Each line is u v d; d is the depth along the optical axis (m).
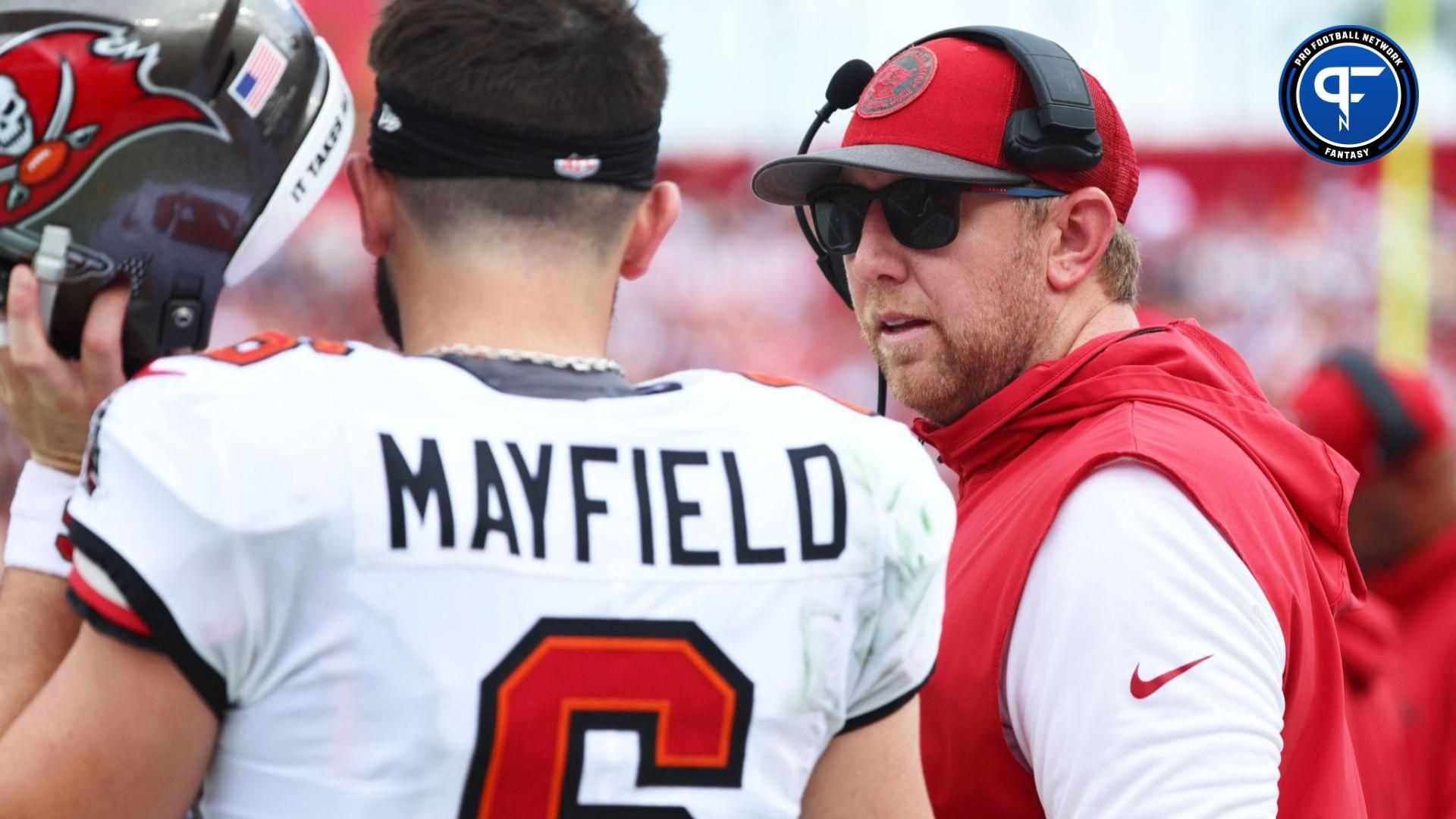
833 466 4.61
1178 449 5.72
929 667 4.80
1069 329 6.79
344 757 4.02
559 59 4.50
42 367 4.65
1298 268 31.94
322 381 4.21
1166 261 31.97
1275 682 5.48
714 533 4.40
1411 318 31.72
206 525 3.93
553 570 4.21
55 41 4.61
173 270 4.86
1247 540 5.59
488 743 4.08
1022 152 6.51
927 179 6.54
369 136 4.75
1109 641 5.41
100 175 4.67
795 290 34.22
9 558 4.61
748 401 4.71
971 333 6.66
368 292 33.94
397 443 4.16
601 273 4.68
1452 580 11.09
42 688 4.43
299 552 3.99
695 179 35.56
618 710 4.22
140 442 4.03
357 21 27.31
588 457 4.36
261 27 4.96
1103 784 5.30
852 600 4.58
